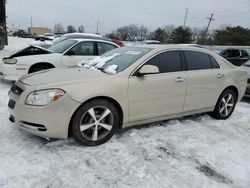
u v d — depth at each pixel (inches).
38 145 145.0
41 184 113.0
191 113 192.5
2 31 730.8
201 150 154.3
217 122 205.8
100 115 149.5
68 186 113.3
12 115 146.3
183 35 2277.3
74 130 141.1
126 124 160.4
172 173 128.4
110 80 149.8
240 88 220.5
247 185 124.2
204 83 191.0
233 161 144.6
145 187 116.6
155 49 172.7
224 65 209.9
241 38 2048.5
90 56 306.3
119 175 123.6
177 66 178.7
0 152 135.4
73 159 133.5
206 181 124.3
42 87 136.1
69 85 139.3
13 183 112.3
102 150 144.6
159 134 171.2
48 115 133.4
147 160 138.3
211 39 2421.3
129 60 167.0
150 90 162.9
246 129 195.3
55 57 286.5
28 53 291.0
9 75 274.1
